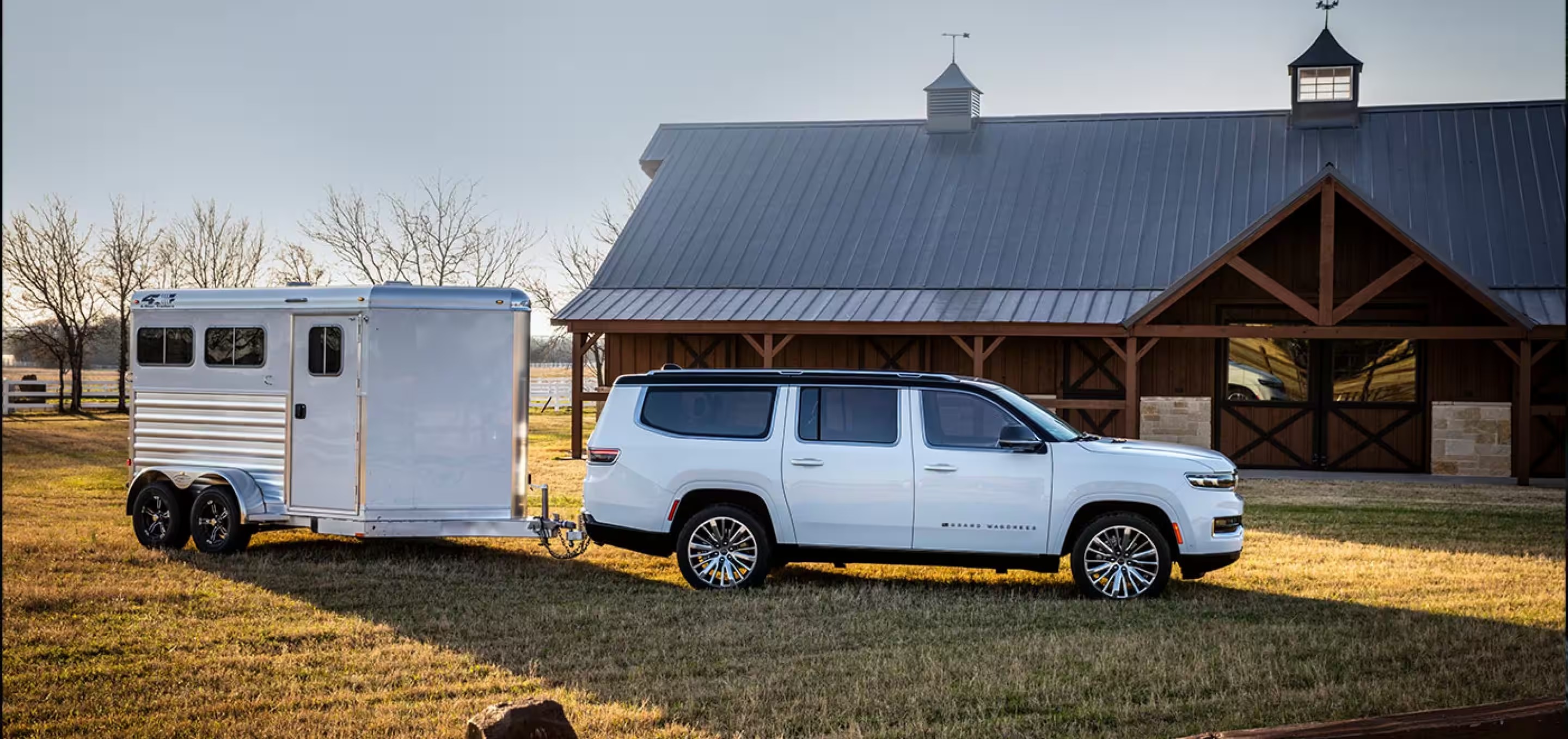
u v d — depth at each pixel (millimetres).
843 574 11820
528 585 10789
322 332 11727
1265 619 9406
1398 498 18188
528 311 11867
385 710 6812
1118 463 10336
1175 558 10367
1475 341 22000
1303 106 26734
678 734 6426
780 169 28938
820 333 23078
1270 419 23156
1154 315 21391
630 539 11008
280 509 11859
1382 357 22609
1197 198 25578
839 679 7574
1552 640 8547
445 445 11648
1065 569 12125
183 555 11984
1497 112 26062
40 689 7109
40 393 45438
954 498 10477
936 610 9703
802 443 10758
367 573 11250
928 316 22828
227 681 7383
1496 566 11930
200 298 12203
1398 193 24422
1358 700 7023
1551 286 21953
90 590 9977
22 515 15180
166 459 12406
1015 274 24453
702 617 9469
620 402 11219
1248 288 23125
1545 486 20188
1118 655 8148
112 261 43469
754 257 26109
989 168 27797
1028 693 7211
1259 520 15555
